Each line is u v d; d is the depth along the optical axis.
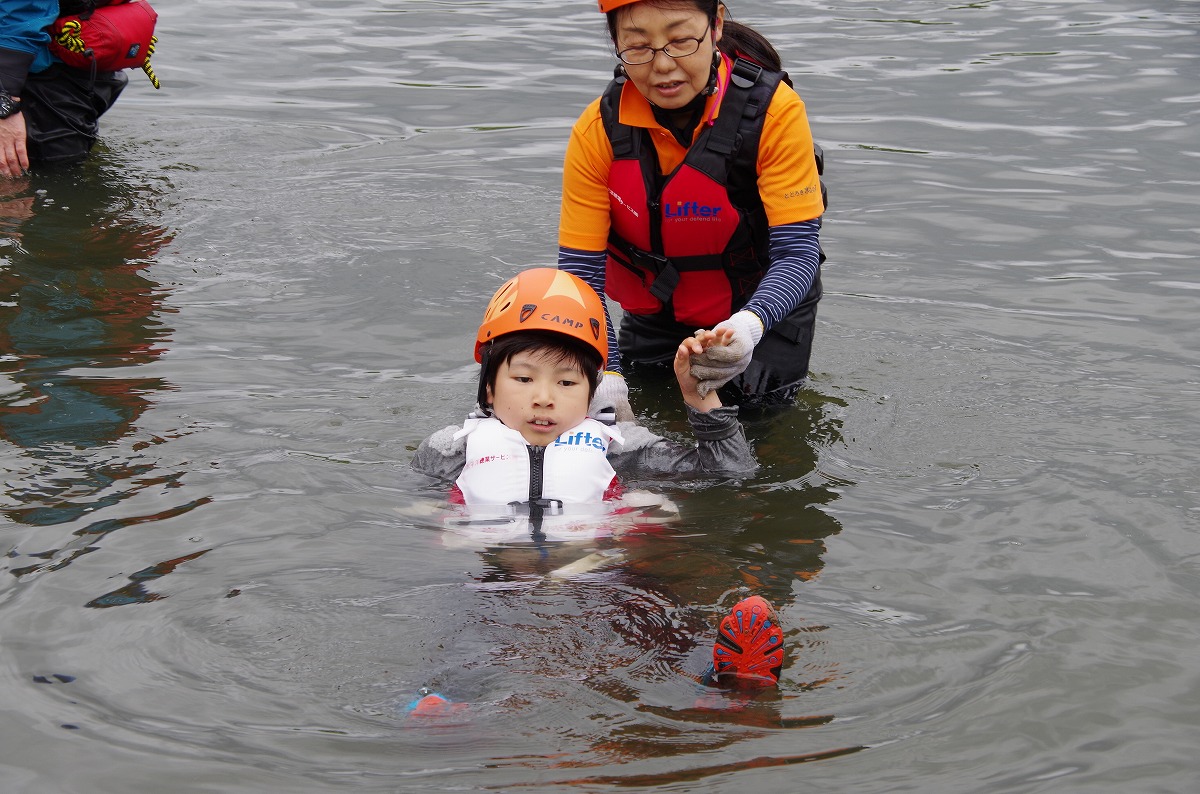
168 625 3.07
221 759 2.60
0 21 7.14
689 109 4.40
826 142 8.08
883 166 7.62
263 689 2.83
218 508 3.70
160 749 2.63
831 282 5.89
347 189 7.13
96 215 6.61
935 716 2.75
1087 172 7.51
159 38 10.59
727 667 2.81
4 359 4.84
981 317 5.46
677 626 3.08
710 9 4.06
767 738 2.66
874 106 8.81
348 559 3.42
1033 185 7.29
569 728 2.69
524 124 8.45
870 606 3.21
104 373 4.74
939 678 2.89
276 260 6.06
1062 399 4.61
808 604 3.22
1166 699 2.82
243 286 5.73
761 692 2.82
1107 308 5.56
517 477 3.87
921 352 5.10
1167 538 3.57
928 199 7.05
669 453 4.13
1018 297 5.70
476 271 5.96
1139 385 4.73
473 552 3.49
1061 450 4.18
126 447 4.11
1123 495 3.84
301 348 5.07
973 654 2.99
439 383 4.77
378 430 4.34
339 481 3.93
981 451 4.21
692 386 3.97
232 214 6.68
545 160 7.70
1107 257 6.21
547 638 3.00
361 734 2.68
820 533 3.65
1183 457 4.10
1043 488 3.90
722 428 4.04
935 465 4.12
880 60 9.98
